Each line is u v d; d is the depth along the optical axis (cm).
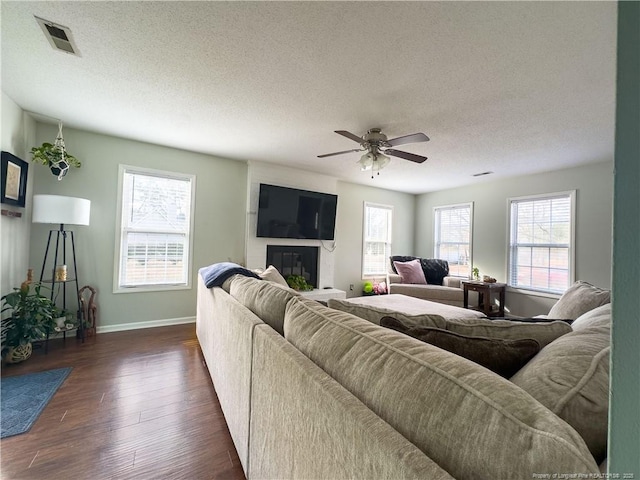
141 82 217
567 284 398
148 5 147
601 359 69
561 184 406
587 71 189
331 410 68
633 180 37
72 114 275
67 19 157
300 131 304
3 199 237
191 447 155
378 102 237
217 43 173
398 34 161
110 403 192
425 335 95
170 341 307
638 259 36
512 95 220
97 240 329
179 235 379
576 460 40
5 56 189
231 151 378
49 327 263
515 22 149
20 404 187
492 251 487
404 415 58
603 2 135
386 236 592
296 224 451
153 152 357
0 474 133
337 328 93
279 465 96
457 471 48
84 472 136
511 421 47
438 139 307
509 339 105
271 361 104
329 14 149
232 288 196
